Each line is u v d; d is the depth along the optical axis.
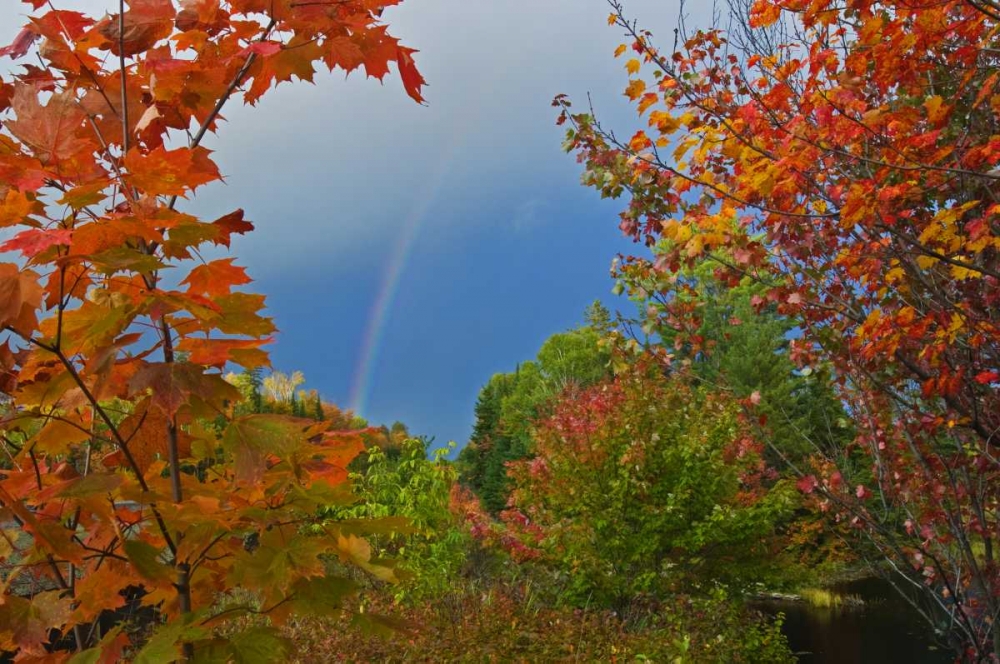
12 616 1.23
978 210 3.61
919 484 4.21
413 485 8.13
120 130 1.52
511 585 9.49
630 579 8.48
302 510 1.41
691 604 7.96
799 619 13.00
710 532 8.20
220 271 1.37
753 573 8.82
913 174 3.53
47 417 1.31
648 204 4.30
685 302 4.95
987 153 2.83
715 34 4.19
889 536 4.42
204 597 1.55
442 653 6.19
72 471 1.44
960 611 4.13
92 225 1.11
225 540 1.50
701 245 3.89
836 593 14.90
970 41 3.17
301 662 5.47
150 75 1.45
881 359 3.89
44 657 1.23
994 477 4.16
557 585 9.32
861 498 4.70
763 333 21.39
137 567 1.25
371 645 6.11
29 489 1.36
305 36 1.52
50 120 1.15
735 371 20.36
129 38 1.42
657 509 8.21
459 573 9.77
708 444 8.48
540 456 9.60
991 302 3.58
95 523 1.55
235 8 1.45
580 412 9.55
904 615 12.89
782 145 3.45
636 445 8.45
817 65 3.17
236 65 1.54
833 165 3.71
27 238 1.04
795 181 3.44
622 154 4.31
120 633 1.25
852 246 3.58
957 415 3.77
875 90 3.76
